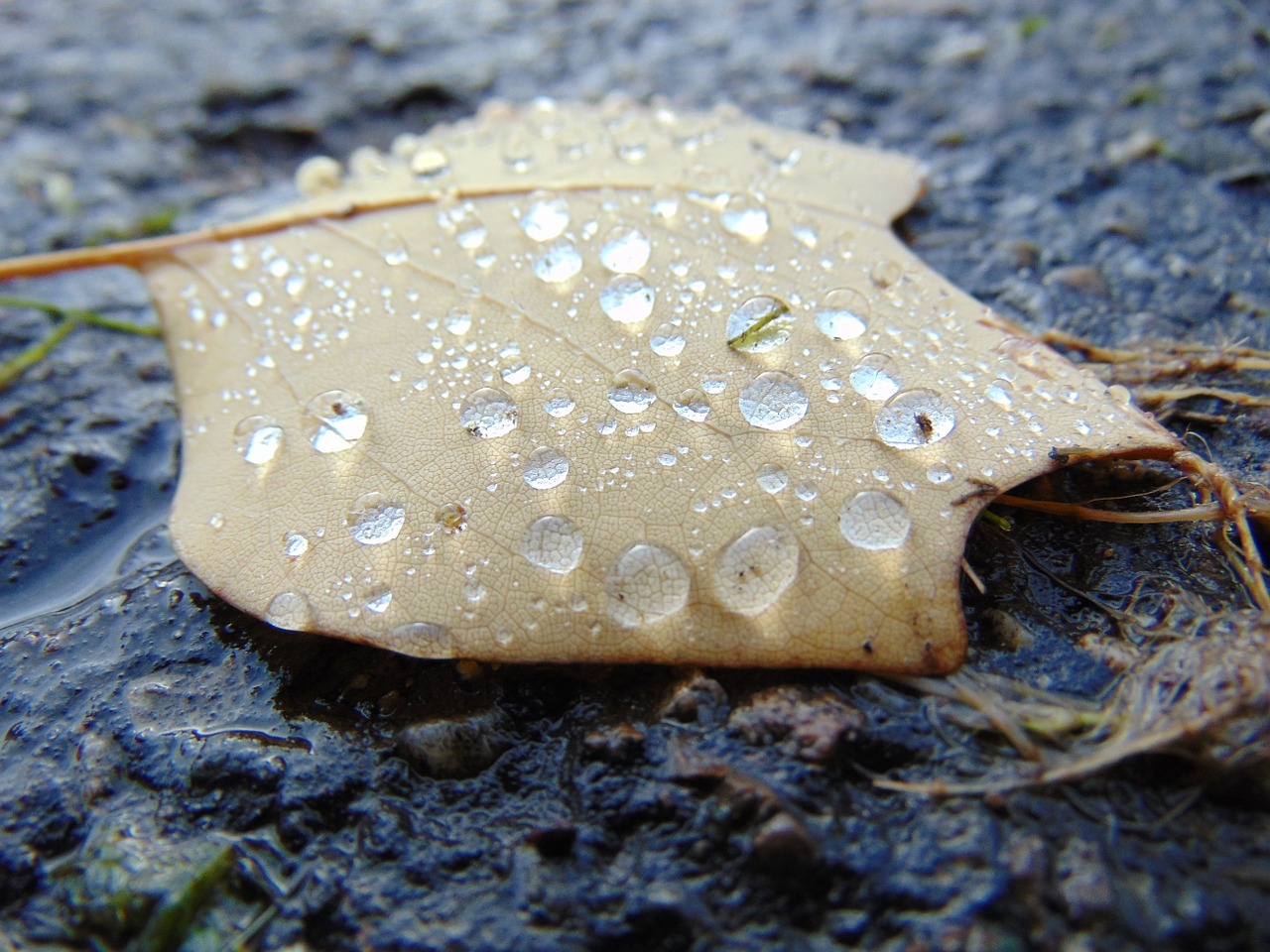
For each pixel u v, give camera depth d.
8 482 0.10
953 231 0.11
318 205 0.10
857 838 0.07
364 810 0.07
